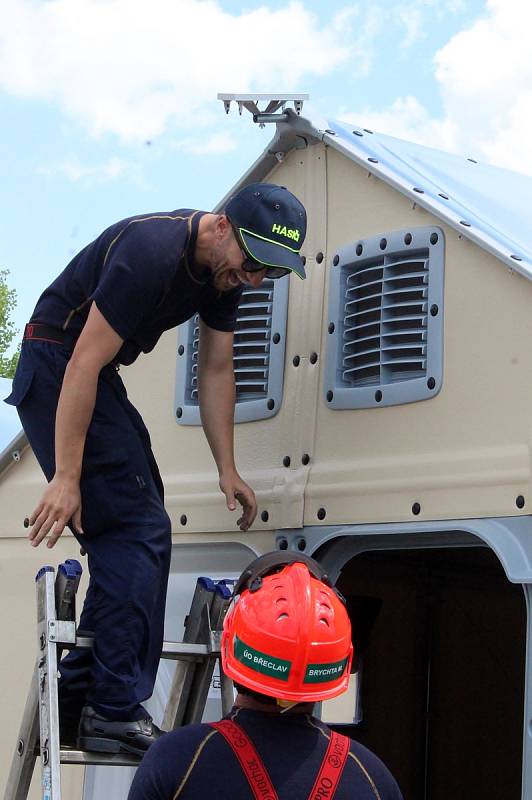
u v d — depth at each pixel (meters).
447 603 4.61
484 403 3.00
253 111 3.59
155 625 2.95
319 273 3.51
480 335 3.04
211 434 3.43
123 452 2.98
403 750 4.45
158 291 2.90
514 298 2.97
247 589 2.17
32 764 2.93
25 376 3.09
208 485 3.66
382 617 4.45
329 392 3.38
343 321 3.41
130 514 2.98
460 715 4.59
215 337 3.40
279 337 3.56
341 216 3.47
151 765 2.03
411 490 3.11
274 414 3.54
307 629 2.05
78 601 3.99
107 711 2.83
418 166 3.56
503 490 2.91
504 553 2.84
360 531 3.21
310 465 3.40
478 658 4.65
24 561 4.19
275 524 3.44
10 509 4.27
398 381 3.23
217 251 2.93
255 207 2.86
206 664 3.11
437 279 3.16
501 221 3.29
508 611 4.70
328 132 3.51
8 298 22.77
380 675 4.41
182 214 2.99
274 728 2.05
